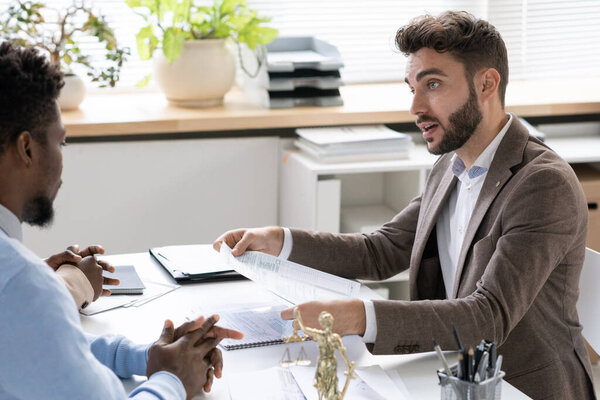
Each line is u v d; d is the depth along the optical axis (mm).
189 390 1294
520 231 1538
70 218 2977
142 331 1554
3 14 2930
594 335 1740
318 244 1915
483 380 1131
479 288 1528
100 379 1124
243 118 2961
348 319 1438
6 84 1149
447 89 1634
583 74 3648
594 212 2955
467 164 1730
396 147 2908
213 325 1374
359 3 3469
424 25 1635
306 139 2928
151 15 3162
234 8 3139
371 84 3578
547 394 1604
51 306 1086
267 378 1355
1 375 1079
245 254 1764
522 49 3594
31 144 1186
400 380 1364
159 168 3027
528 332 1601
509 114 1727
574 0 3574
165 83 3088
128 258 2010
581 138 3289
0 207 1187
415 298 1865
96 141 3021
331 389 1159
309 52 3258
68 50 2928
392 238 1975
